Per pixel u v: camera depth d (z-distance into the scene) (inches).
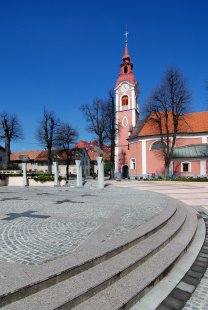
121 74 1975.9
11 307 117.9
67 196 557.3
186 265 200.1
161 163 1612.9
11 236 226.7
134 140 1753.2
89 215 323.0
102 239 213.5
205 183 1015.0
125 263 171.2
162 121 1700.3
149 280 159.9
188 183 1054.4
